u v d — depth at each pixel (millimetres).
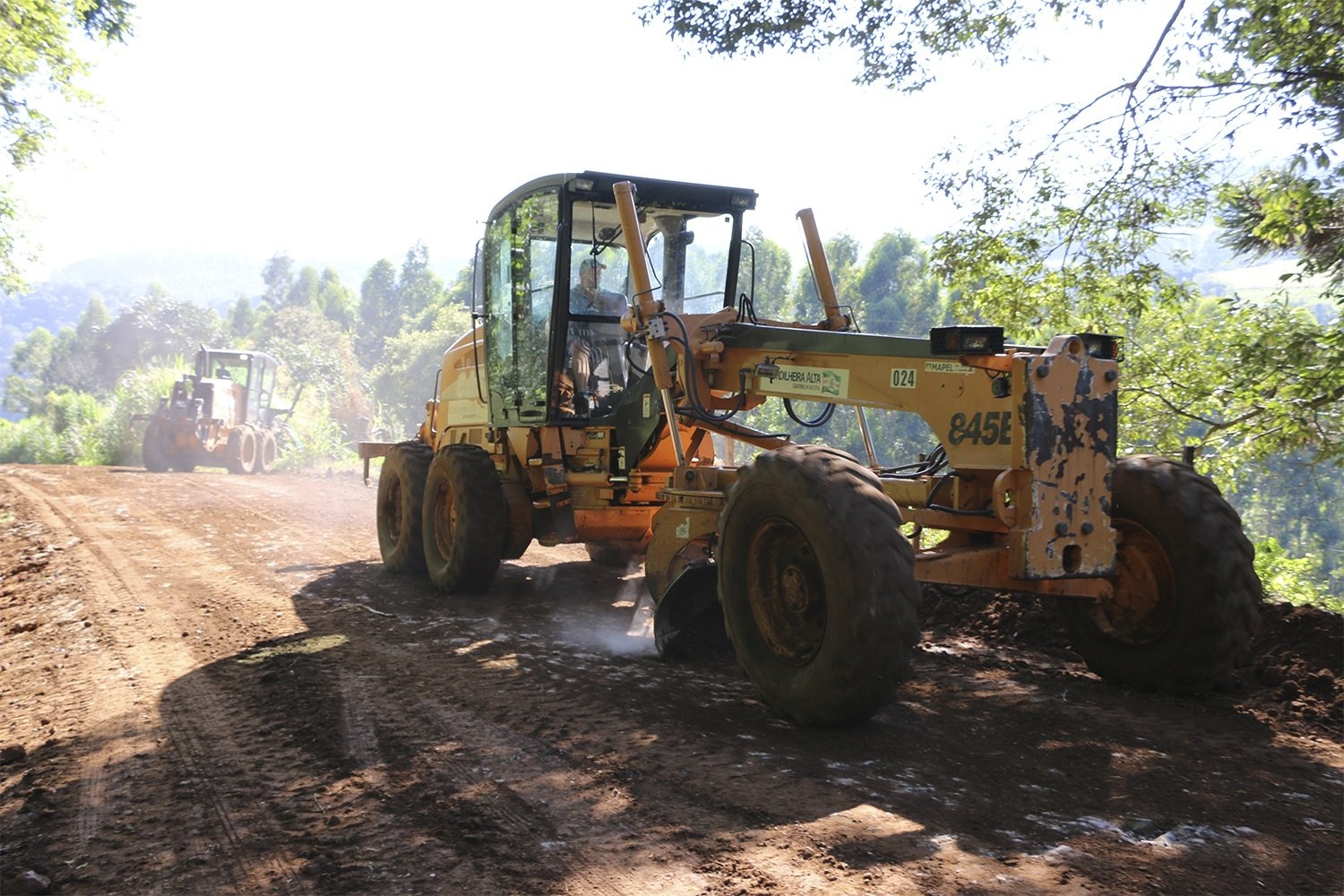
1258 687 4836
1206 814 3373
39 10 16703
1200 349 11922
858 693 4035
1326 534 31172
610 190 7164
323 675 5441
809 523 4164
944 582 4453
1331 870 2955
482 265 8406
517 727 4406
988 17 10469
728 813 3365
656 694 4934
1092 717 4461
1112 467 4496
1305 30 9125
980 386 4512
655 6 11062
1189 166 10117
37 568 9703
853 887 2807
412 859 3105
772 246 41188
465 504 7578
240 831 3412
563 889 2861
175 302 137750
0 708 5281
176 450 22266
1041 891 2787
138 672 5750
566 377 7465
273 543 11039
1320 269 10398
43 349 179750
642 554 8203
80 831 3510
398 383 73500
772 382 5621
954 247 11062
